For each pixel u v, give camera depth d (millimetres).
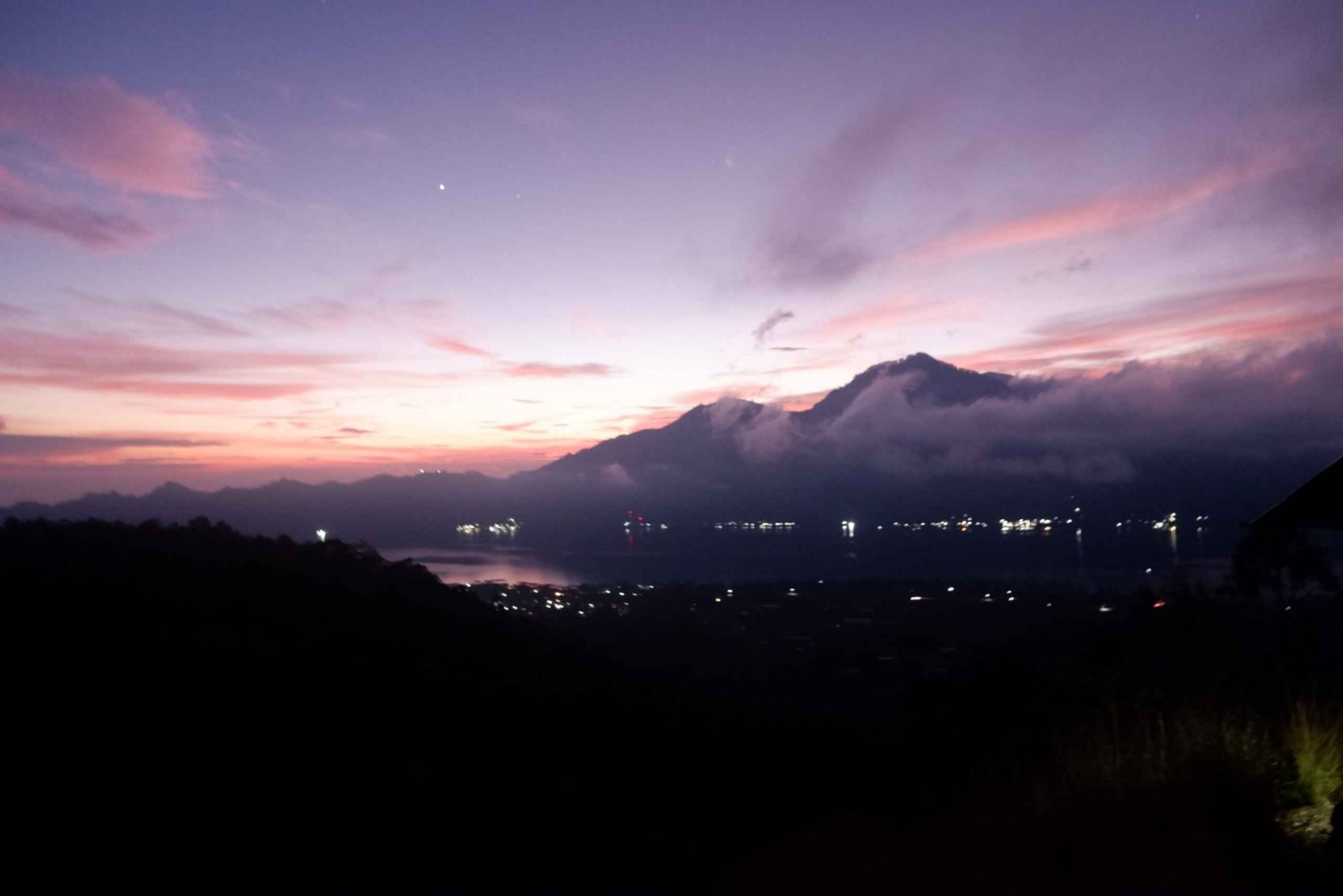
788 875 7195
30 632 9898
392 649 12023
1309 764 7762
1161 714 8719
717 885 7043
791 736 12500
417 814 7770
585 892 6773
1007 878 6625
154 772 7602
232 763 8016
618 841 7797
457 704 10750
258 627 11500
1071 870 6590
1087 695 10906
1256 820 6938
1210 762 7457
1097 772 7801
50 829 6625
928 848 7387
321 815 7465
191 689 9156
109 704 8578
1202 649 11266
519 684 12141
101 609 10914
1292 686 9438
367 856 6980
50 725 8023
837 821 8484
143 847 6605
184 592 12117
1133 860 6543
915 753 11672
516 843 7527
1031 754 9438
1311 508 8430
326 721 9250
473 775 8766
